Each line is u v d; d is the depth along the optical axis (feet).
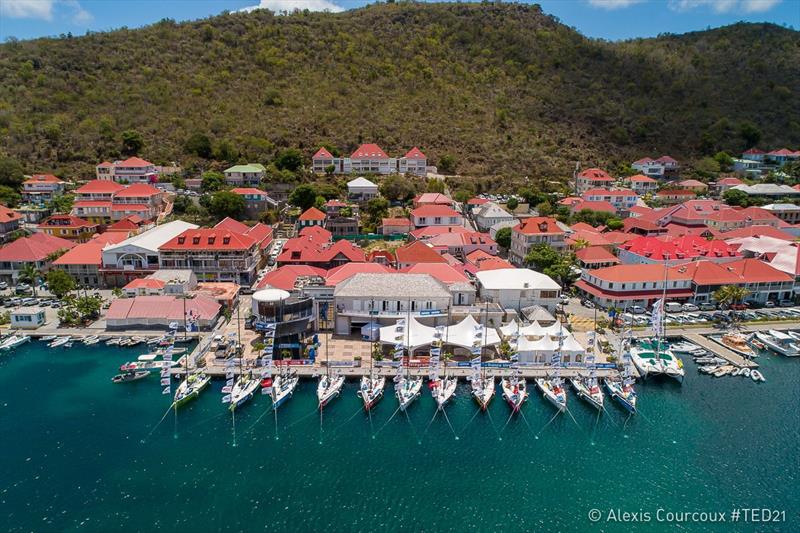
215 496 221.05
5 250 457.68
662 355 331.57
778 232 552.41
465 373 313.53
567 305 423.64
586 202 652.89
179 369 314.76
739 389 309.42
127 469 235.81
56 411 279.08
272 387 291.58
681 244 495.82
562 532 206.49
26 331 366.63
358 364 318.45
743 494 227.61
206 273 447.01
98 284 456.86
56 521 207.00
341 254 464.24
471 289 381.81
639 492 227.81
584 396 294.87
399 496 222.89
